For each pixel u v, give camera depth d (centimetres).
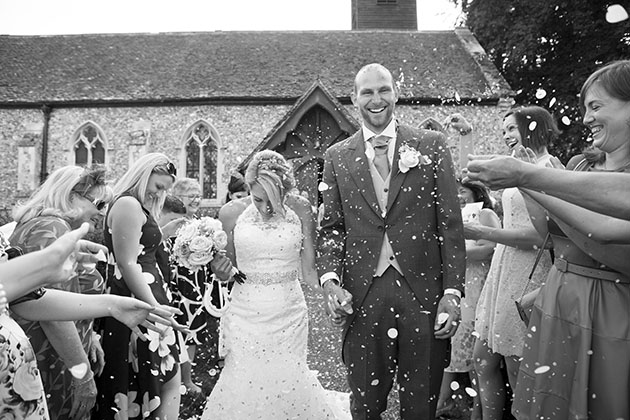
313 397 342
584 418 205
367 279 295
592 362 207
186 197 618
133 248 333
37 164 2092
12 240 279
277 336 336
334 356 589
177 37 2422
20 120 2112
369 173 303
